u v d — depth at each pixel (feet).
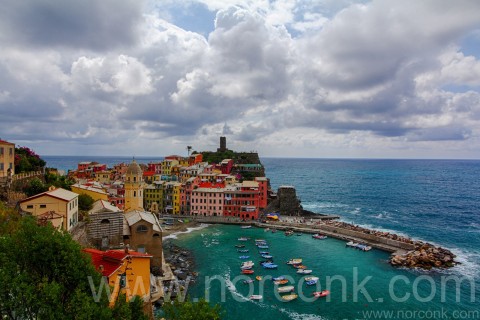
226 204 568.41
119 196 503.20
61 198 256.93
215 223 538.88
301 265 337.11
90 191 381.81
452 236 481.87
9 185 280.92
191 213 578.66
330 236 462.19
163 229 487.20
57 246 109.09
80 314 94.02
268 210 601.62
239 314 234.17
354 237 445.78
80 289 100.63
